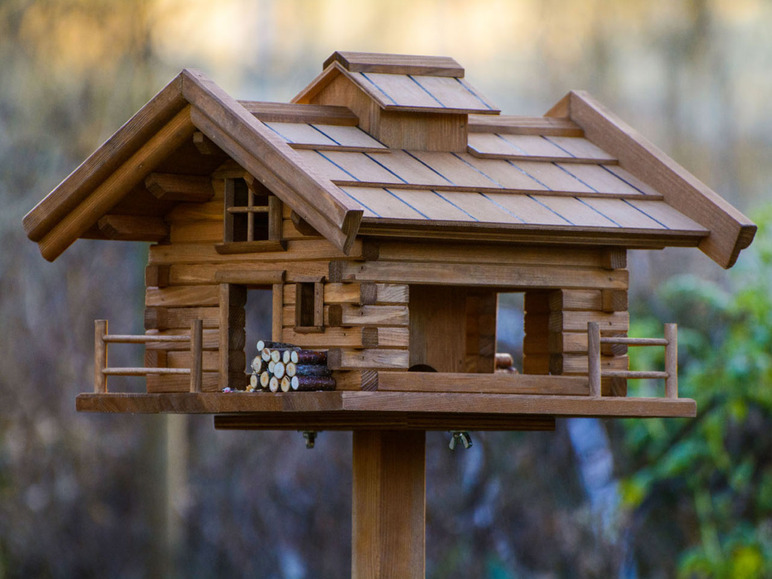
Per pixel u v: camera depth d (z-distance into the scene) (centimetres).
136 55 1492
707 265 1415
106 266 1548
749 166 1673
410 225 615
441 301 721
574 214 674
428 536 1441
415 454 736
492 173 692
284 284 671
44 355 1527
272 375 648
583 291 700
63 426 1534
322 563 1502
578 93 780
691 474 1328
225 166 700
